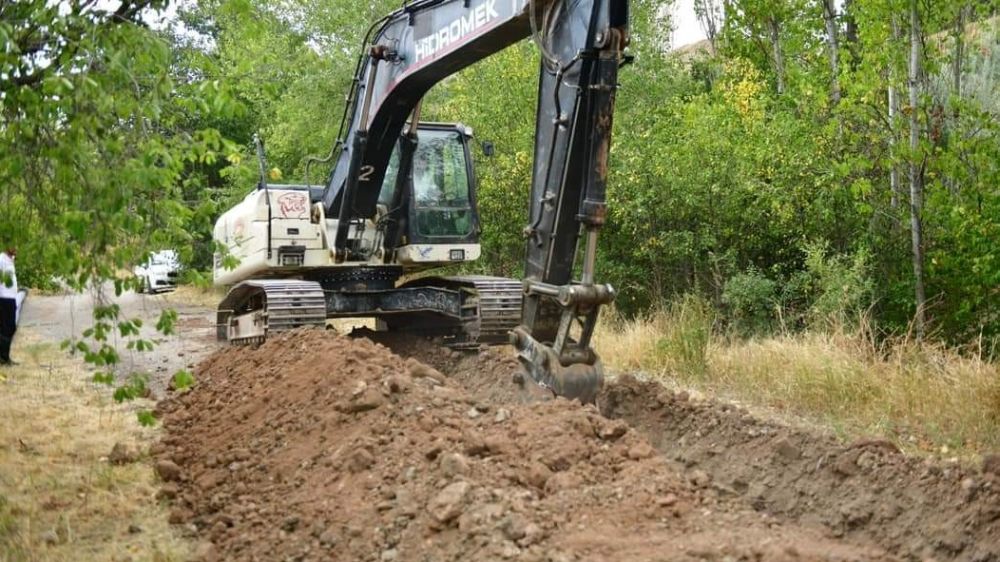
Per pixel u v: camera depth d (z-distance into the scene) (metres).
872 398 9.27
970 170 11.93
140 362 13.34
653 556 4.66
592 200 7.09
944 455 7.70
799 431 7.14
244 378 9.58
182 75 6.23
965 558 5.32
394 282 12.77
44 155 5.42
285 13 22.17
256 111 26.16
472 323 11.65
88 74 5.16
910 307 12.77
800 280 13.05
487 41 8.60
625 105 19.67
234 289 12.39
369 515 5.54
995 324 12.32
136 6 5.95
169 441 8.23
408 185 12.23
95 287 5.62
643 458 6.00
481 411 6.98
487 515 5.05
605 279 15.38
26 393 10.45
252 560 5.46
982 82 15.84
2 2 5.43
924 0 12.45
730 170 14.12
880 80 12.75
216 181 25.11
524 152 16.45
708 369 10.87
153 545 5.84
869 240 13.43
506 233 16.78
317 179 23.34
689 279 14.91
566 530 5.02
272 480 6.68
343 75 22.56
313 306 11.15
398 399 7.03
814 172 13.77
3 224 5.68
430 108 21.88
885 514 5.86
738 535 4.96
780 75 19.86
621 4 6.99
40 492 6.79
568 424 6.30
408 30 9.86
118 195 5.20
